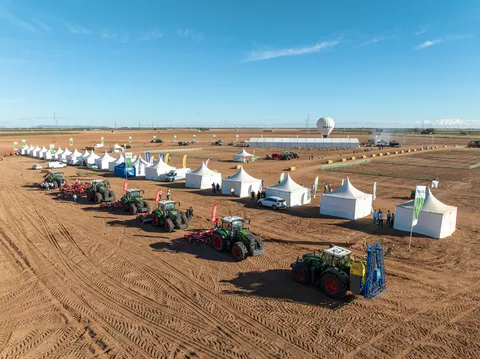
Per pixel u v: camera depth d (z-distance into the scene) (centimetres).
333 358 929
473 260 1647
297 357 933
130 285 1359
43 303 1220
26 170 5012
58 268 1518
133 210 2431
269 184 3934
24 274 1456
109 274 1459
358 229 2144
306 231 2103
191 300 1242
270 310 1177
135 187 3650
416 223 1916
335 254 1284
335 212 2456
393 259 1656
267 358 928
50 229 2084
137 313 1155
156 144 10725
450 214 2023
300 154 7856
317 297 1270
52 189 3462
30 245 1803
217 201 2984
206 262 1591
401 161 6281
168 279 1412
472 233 2070
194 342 998
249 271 1497
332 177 4456
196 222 2273
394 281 1412
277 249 1780
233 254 1641
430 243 1884
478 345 989
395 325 1091
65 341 1004
